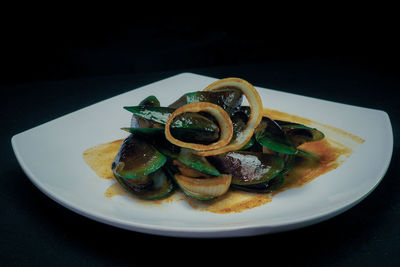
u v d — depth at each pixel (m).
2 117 0.71
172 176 0.50
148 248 0.46
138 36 1.23
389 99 0.76
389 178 0.54
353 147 0.56
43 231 0.48
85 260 0.45
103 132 0.59
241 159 0.50
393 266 0.44
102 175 0.52
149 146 0.50
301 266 0.45
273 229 0.43
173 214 0.47
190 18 1.23
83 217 0.50
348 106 0.62
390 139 0.55
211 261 0.45
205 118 0.50
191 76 0.71
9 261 0.45
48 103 0.76
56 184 0.49
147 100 0.57
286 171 0.51
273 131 0.52
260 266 0.45
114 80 0.86
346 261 0.45
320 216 0.44
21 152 0.53
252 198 0.49
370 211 0.50
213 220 0.46
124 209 0.47
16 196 0.53
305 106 0.64
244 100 0.65
